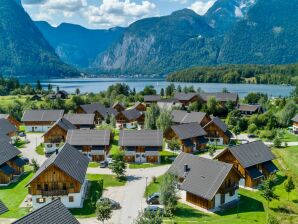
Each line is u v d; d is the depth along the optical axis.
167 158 105.31
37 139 132.75
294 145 120.31
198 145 118.12
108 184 81.44
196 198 70.31
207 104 187.75
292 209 70.19
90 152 102.88
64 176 68.50
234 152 83.12
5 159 83.62
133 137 103.50
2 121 124.50
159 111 140.88
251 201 73.44
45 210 41.00
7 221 61.34
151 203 69.12
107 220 60.78
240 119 157.25
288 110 158.38
